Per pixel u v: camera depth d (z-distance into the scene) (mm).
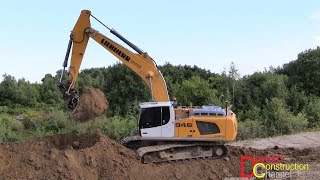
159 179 13203
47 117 25328
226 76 31156
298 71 33938
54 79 43219
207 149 15141
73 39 14773
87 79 39188
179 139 14773
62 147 15742
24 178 12102
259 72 34906
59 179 12266
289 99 29125
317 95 32219
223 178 13703
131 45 15117
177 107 15758
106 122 23453
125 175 13016
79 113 14445
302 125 24594
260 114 26312
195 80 28438
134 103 26750
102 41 15008
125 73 28938
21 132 23234
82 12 14789
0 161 12477
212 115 14938
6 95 38000
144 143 15352
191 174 13719
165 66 34469
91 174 12789
